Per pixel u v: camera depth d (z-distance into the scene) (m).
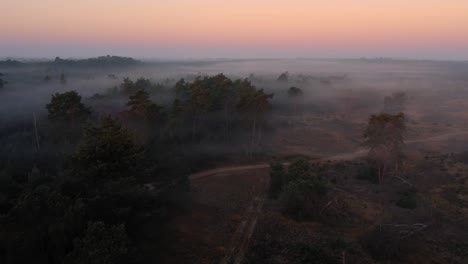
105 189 22.25
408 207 34.38
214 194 35.41
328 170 46.34
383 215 31.92
